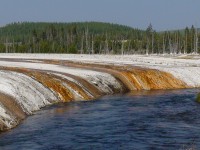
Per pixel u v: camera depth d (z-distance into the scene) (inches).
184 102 1791.3
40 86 1756.9
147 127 1205.7
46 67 2503.7
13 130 1147.3
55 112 1475.1
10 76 1717.5
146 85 2501.2
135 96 2043.6
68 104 1695.4
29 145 973.8
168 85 2593.5
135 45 7514.8
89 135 1090.1
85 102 1770.4
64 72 2263.8
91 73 2330.2
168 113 1464.1
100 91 2110.0
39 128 1176.2
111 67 2773.1
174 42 7258.9
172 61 4003.4
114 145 983.0
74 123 1258.0
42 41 7229.3
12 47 7406.5
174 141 1025.5
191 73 2878.9
